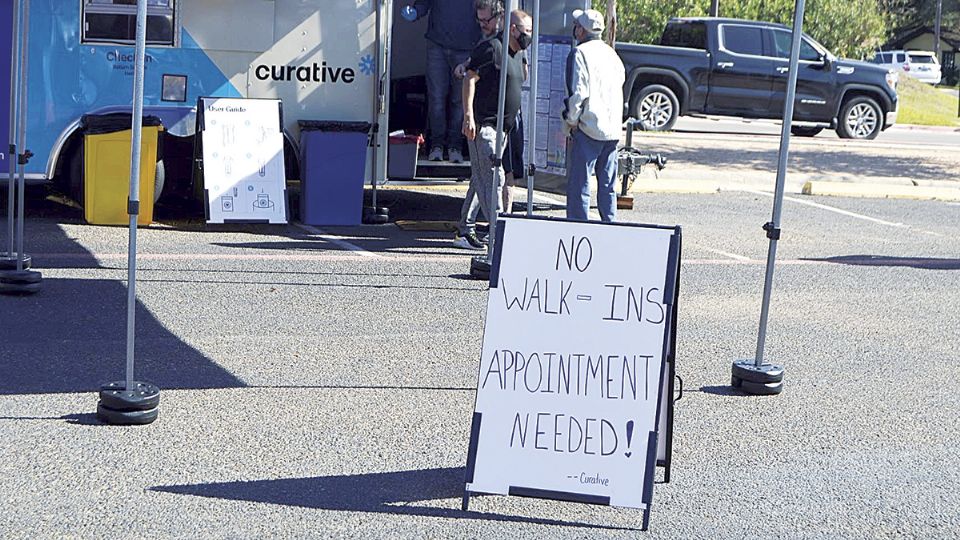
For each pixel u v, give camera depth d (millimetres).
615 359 7227
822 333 12195
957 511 7684
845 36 55625
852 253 17000
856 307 13477
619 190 21641
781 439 8898
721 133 34344
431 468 7980
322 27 16594
